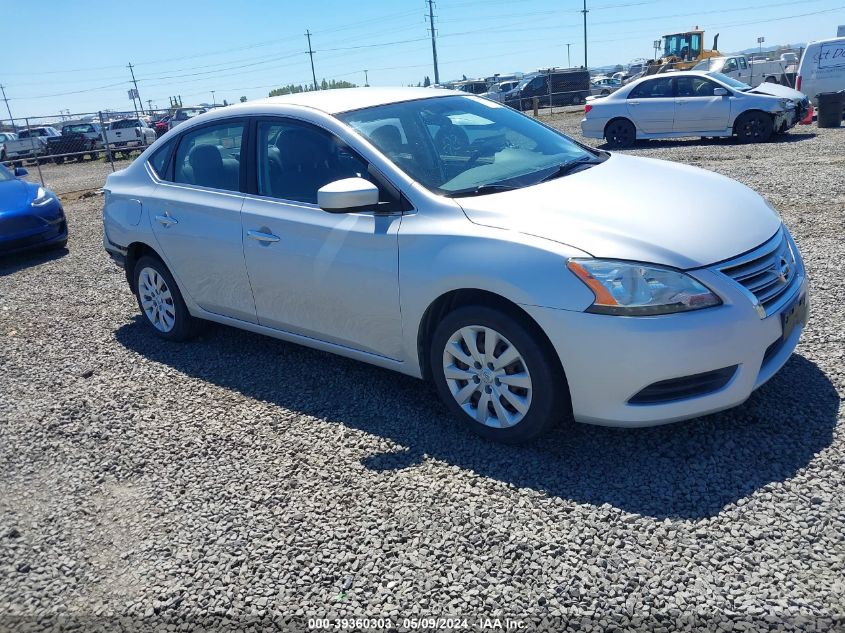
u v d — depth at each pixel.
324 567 2.80
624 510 2.95
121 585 2.83
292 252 4.11
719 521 2.82
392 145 3.93
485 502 3.10
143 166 5.34
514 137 4.41
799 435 3.32
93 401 4.53
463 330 3.46
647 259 3.04
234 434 3.93
